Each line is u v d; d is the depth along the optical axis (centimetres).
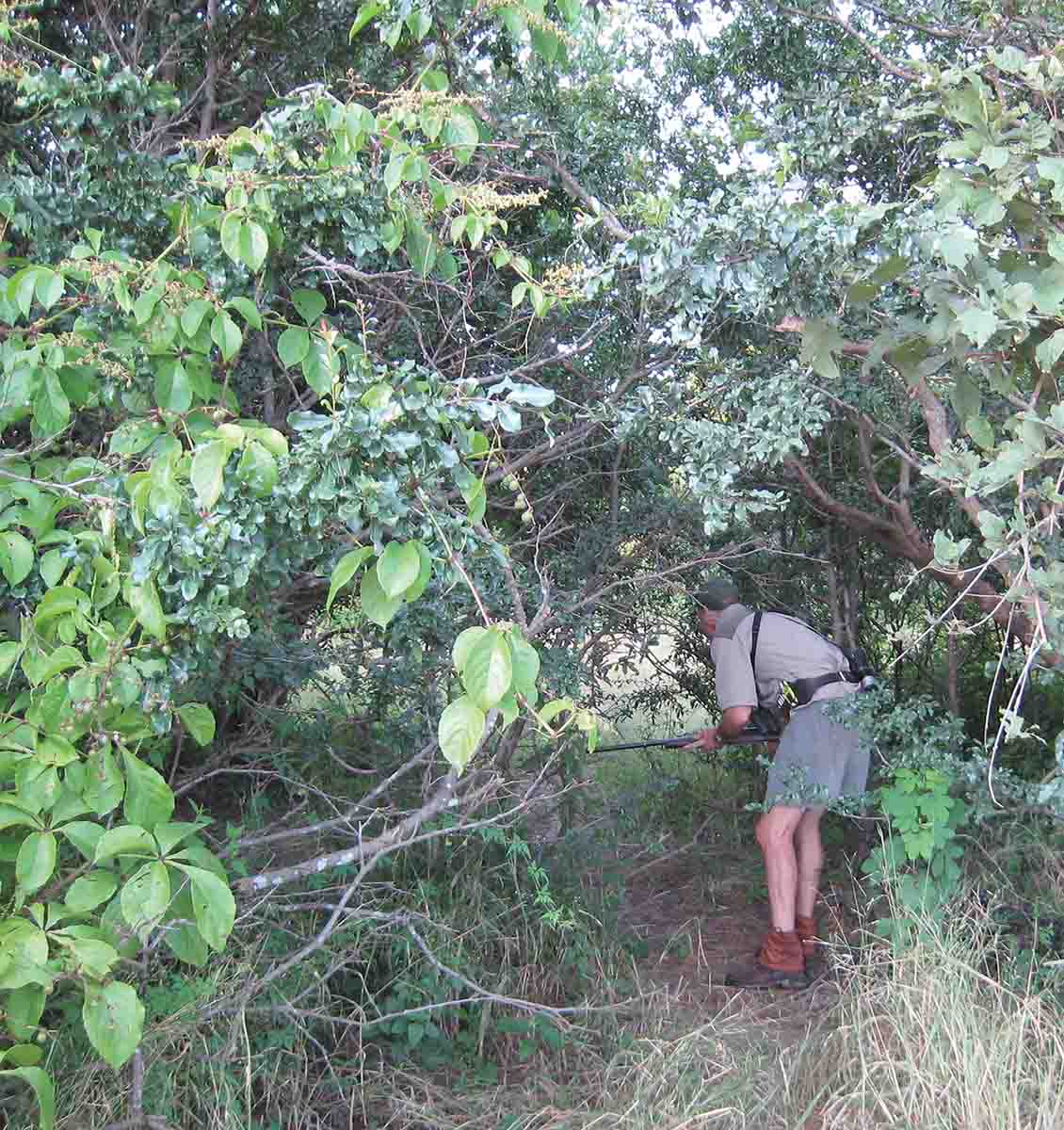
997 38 346
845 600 563
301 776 432
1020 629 366
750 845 563
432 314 376
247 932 342
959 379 289
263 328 276
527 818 441
